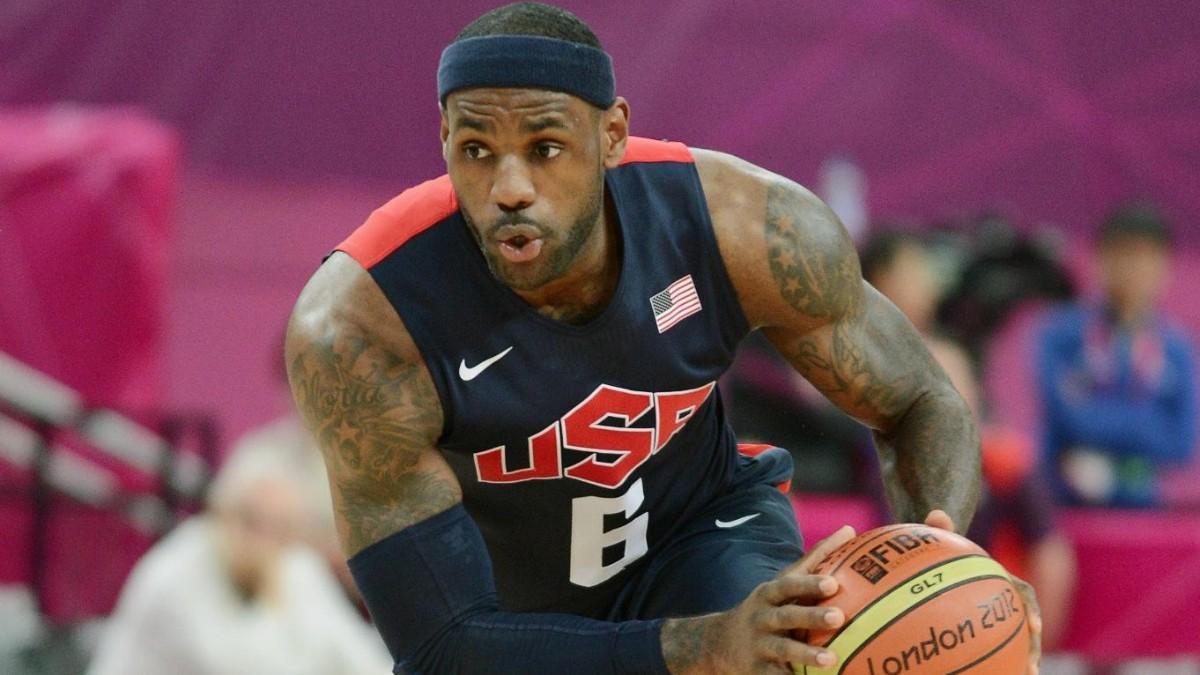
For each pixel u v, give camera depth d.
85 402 16.50
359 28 22.20
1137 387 16.77
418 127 22.44
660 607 8.30
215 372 21.62
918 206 23.00
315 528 14.20
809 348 8.24
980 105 23.11
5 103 21.66
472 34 7.12
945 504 7.99
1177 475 20.36
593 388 7.70
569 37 7.14
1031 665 7.21
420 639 7.35
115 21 21.84
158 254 18.50
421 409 7.52
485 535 8.35
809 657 6.61
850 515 13.52
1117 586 14.95
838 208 21.59
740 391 13.79
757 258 7.94
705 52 22.53
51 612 15.74
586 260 7.49
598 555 8.41
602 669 6.89
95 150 18.25
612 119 7.50
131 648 13.07
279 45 22.12
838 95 22.83
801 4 22.72
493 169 7.09
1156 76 23.38
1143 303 16.88
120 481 16.91
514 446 7.77
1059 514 15.09
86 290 18.09
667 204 7.84
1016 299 16.45
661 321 7.73
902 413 8.42
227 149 22.11
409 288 7.55
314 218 22.19
